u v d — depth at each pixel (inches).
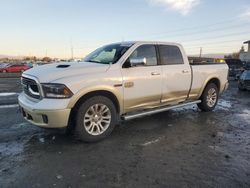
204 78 263.3
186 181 125.6
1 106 301.3
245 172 136.2
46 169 137.5
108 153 160.9
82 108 172.4
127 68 195.3
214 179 128.0
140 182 124.3
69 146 171.6
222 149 169.6
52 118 162.2
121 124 227.5
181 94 243.0
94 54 226.7
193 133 204.1
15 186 119.8
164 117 254.8
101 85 177.8
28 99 179.6
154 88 212.8
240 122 241.0
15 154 157.1
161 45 224.5
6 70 1546.5
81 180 126.0
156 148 170.4
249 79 505.7
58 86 162.6
